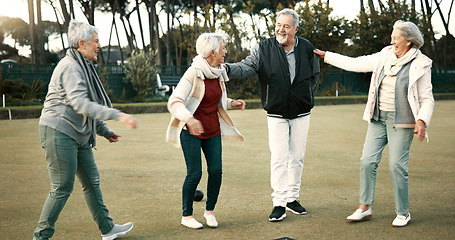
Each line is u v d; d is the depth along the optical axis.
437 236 2.96
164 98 18.17
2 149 6.43
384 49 3.30
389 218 3.37
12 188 4.18
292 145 3.58
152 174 4.83
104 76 17.50
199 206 3.74
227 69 3.35
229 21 18.94
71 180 2.62
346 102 17.88
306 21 19.61
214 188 3.15
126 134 8.20
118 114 2.43
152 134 8.21
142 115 12.81
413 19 21.70
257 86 19.53
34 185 4.30
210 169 3.15
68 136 2.56
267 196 3.98
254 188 4.25
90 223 3.22
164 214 3.44
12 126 9.59
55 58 39.78
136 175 4.78
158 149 6.50
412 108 3.08
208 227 3.17
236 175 4.79
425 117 3.03
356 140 7.42
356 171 5.02
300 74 3.46
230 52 18.77
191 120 2.83
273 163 3.44
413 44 3.08
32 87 15.95
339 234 3.01
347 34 19.88
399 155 3.16
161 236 2.96
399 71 3.14
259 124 9.93
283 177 3.40
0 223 3.18
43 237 2.63
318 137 7.77
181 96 2.98
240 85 19.23
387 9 21.83
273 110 3.49
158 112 14.05
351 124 9.96
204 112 3.12
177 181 4.51
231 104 3.38
